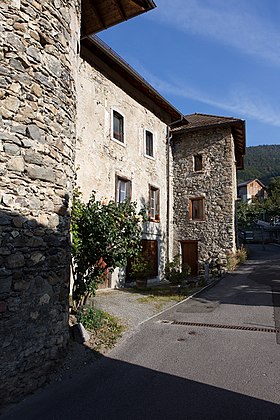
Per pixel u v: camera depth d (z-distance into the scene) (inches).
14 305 139.9
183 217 598.2
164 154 557.0
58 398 138.3
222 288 389.7
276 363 168.6
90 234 222.1
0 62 141.4
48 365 156.8
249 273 491.2
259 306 291.0
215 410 125.7
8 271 138.1
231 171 573.9
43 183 160.4
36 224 154.3
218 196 577.0
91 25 288.4
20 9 152.2
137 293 370.9
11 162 142.6
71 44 192.4
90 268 231.0
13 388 135.4
